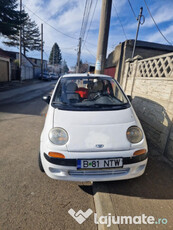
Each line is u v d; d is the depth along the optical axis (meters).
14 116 5.36
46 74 29.09
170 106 2.84
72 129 1.94
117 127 1.99
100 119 2.08
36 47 35.66
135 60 4.91
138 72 4.67
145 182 2.23
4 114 5.55
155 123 3.35
